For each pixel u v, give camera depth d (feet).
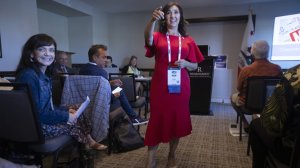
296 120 2.77
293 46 14.23
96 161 6.66
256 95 6.91
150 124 5.39
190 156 7.09
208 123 11.07
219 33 17.31
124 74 9.64
